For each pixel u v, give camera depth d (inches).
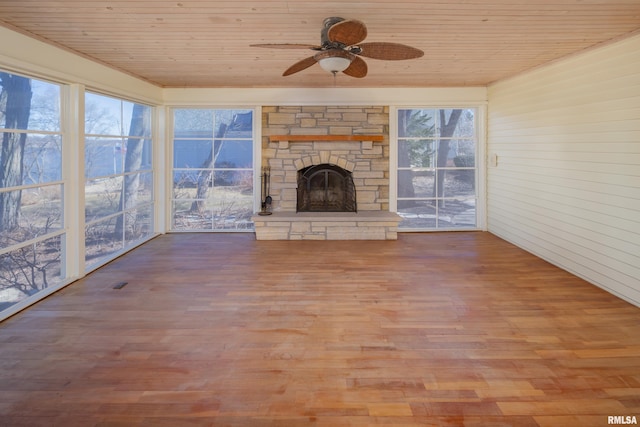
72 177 144.3
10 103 116.9
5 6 99.4
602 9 103.3
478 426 67.1
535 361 87.5
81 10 102.7
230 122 228.1
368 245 199.5
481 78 200.1
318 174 229.6
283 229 211.8
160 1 97.3
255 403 73.1
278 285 138.9
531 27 116.6
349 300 124.3
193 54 147.9
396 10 103.1
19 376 81.3
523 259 172.9
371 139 220.4
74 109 143.6
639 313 114.0
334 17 107.3
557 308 117.8
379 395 75.5
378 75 190.1
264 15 106.7
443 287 136.4
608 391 76.3
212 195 231.5
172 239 213.0
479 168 230.4
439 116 229.6
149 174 217.9
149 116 216.7
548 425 67.2
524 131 186.2
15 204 119.0
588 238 142.3
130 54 146.9
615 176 128.6
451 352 91.7
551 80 163.8
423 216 232.8
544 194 171.0
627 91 123.4
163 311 115.6
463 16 108.2
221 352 91.7
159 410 70.9
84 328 104.0
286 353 91.4
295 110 222.8
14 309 113.3
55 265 138.6
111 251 179.3
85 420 68.2
